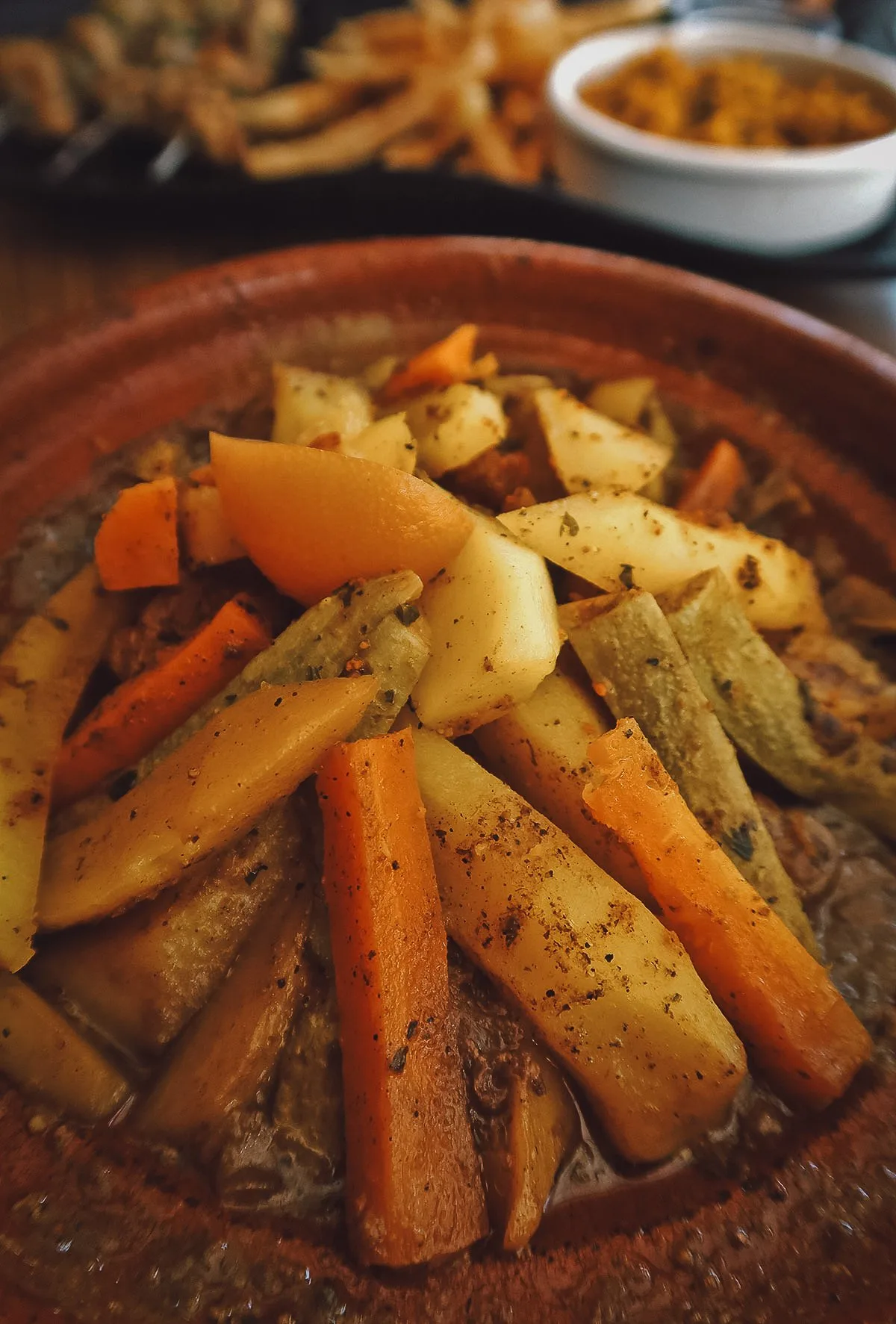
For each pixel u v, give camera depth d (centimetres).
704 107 42
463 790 18
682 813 18
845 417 27
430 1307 15
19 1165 16
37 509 24
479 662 18
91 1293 15
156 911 18
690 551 22
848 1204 17
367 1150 16
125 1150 16
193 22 46
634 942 17
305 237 41
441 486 24
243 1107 17
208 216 40
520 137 45
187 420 27
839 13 56
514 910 17
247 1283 15
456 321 29
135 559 21
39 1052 17
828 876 21
